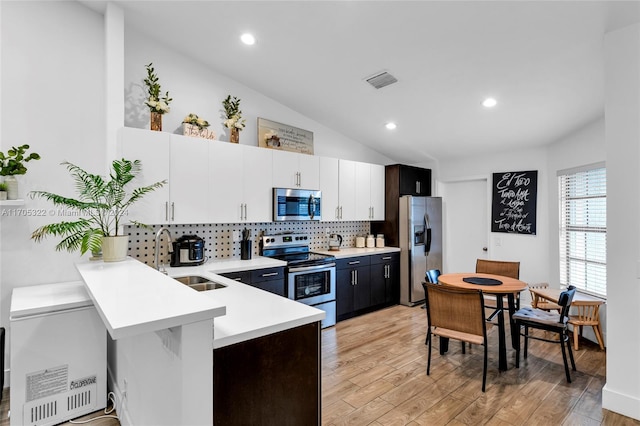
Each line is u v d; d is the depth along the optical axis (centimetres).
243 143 382
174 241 319
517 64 279
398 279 495
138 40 311
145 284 153
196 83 348
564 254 408
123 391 208
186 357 118
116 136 270
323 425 209
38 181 249
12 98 240
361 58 306
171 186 296
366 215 479
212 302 123
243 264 330
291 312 164
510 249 466
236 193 338
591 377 269
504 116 373
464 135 439
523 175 452
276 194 366
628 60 217
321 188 420
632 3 197
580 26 225
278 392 150
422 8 233
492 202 484
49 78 254
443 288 260
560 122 366
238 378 138
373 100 381
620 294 220
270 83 375
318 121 457
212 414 125
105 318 106
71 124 262
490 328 389
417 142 483
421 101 366
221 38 306
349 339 354
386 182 511
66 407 214
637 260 213
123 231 293
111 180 250
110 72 267
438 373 278
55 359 210
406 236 484
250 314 160
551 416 218
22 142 243
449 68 299
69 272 260
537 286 405
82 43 268
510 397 241
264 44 306
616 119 221
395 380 266
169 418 132
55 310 210
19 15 243
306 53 311
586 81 288
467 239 523
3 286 239
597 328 325
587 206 374
